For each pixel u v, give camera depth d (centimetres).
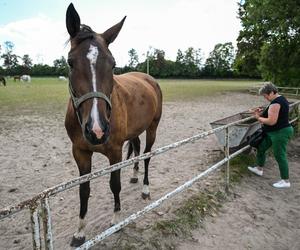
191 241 369
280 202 480
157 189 505
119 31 329
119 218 382
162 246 352
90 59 272
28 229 387
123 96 367
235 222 415
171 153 726
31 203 186
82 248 240
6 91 3088
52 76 9731
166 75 9556
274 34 2608
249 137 644
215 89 3719
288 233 399
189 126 1134
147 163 471
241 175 568
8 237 370
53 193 203
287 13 2314
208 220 414
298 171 617
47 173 586
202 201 450
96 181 544
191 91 3312
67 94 2667
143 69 9612
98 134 257
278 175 591
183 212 416
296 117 930
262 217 431
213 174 561
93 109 263
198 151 743
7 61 10744
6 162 653
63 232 377
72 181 218
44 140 866
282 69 2686
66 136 921
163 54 9725
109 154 350
